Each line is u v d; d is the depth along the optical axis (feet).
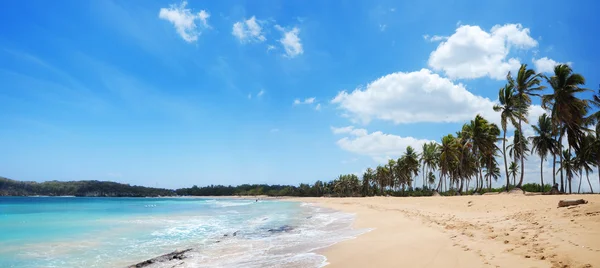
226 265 34.32
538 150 155.94
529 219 42.86
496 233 36.91
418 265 27.45
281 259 35.68
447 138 192.54
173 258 38.81
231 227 72.28
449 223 51.08
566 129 119.75
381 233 49.78
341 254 35.81
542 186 147.43
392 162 310.04
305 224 75.36
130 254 42.42
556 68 112.57
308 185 539.29
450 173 231.50
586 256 23.61
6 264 37.06
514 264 24.08
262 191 623.36
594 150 136.56
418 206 97.86
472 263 25.91
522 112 120.26
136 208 174.09
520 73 120.16
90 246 48.21
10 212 130.82
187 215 114.83
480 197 90.17
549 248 27.12
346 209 125.70
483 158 204.23
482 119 163.22
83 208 169.89
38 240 53.83
